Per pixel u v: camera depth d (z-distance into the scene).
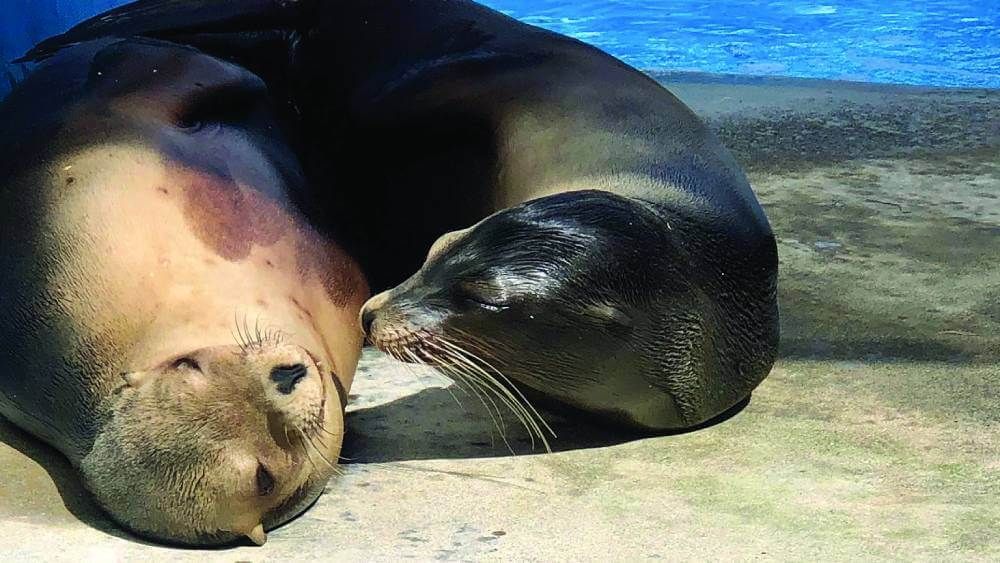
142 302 5.62
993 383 6.75
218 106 6.80
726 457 5.81
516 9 19.06
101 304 5.61
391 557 4.79
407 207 7.20
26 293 5.80
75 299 5.66
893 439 6.00
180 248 5.86
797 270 8.62
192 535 5.00
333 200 7.12
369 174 7.25
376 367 7.14
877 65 15.91
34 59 7.53
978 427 6.15
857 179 10.70
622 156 6.46
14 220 6.07
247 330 5.42
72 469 5.73
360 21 7.47
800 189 10.41
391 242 7.32
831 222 9.62
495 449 5.99
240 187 6.38
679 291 5.69
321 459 5.28
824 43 17.03
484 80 6.99
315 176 7.18
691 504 5.30
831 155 11.39
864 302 8.05
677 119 6.80
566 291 5.37
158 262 5.76
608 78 7.00
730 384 6.07
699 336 5.80
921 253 8.98
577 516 5.19
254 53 7.63
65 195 6.03
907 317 7.80
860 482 5.52
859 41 17.12
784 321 7.72
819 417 6.29
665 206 6.06
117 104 6.48
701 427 6.17
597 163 6.45
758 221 6.36
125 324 5.55
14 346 5.74
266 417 5.02
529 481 5.59
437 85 7.04
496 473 5.70
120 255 5.76
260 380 5.04
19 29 9.23
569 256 5.41
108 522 5.23
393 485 5.57
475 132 6.92
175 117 6.55
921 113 12.76
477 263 5.46
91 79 6.67
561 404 5.82
